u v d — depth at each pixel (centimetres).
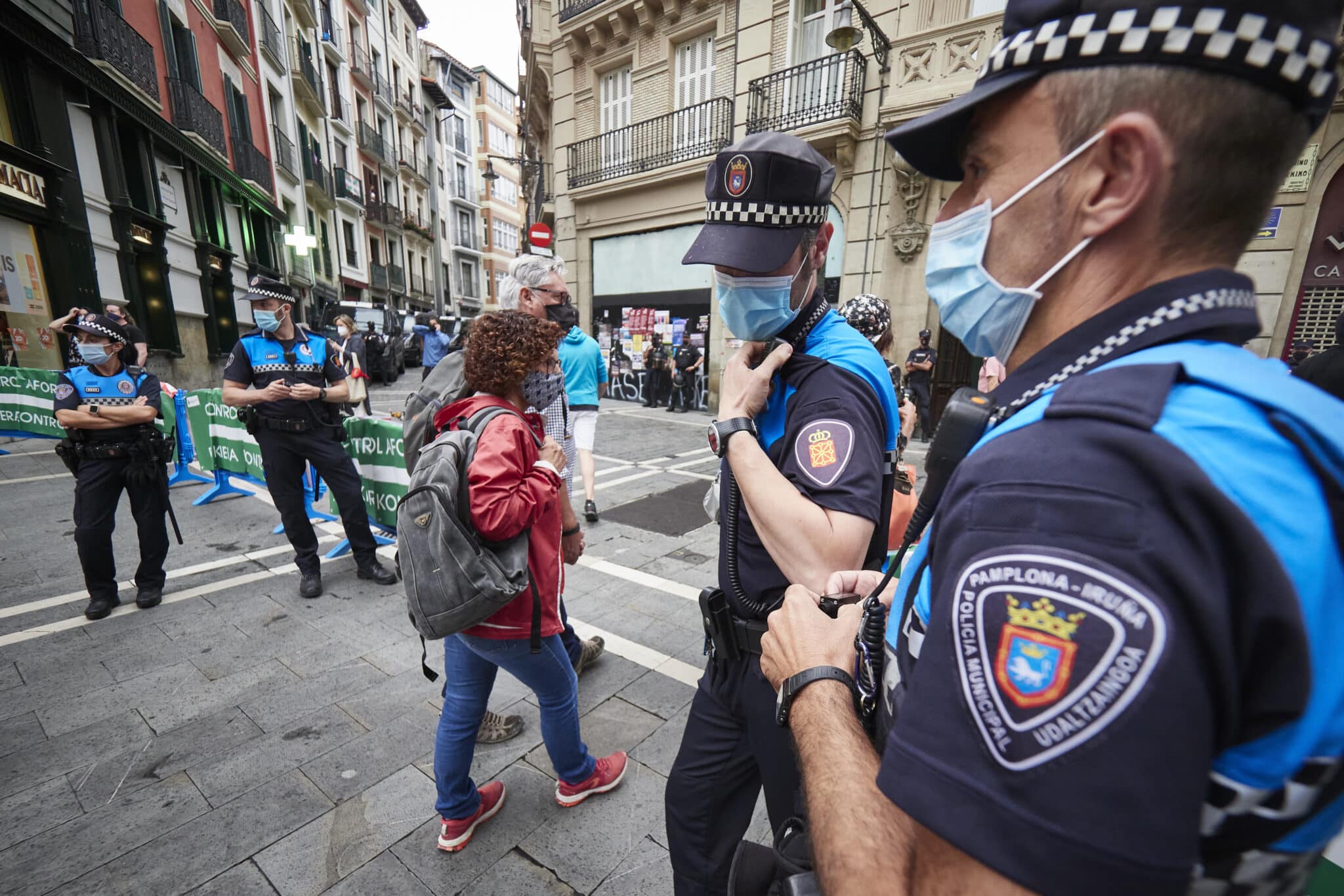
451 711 169
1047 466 38
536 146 1842
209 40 1374
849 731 61
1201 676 32
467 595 142
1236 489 32
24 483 572
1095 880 32
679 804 129
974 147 55
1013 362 58
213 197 1384
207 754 212
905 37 784
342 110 2417
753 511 98
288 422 325
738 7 923
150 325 1119
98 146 960
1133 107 41
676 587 358
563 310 300
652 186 1092
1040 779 34
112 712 236
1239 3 37
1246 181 41
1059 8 43
